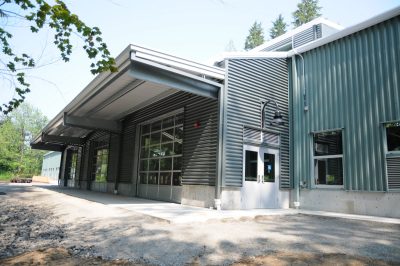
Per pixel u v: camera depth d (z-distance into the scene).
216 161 9.07
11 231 7.09
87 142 21.45
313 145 10.56
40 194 15.47
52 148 26.52
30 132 54.91
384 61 8.88
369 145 8.94
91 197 13.04
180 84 8.83
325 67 10.44
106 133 17.91
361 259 4.25
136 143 14.20
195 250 4.78
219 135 9.10
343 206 9.35
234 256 4.47
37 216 9.05
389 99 8.64
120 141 15.48
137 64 8.16
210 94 9.41
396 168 8.33
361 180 8.98
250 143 9.89
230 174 9.11
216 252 4.67
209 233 5.83
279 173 10.67
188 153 10.36
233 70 9.86
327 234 5.94
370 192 8.77
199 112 10.17
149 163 13.17
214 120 9.48
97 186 18.39
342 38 10.03
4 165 48.59
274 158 10.64
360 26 9.39
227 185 8.97
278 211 9.26
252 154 9.95
